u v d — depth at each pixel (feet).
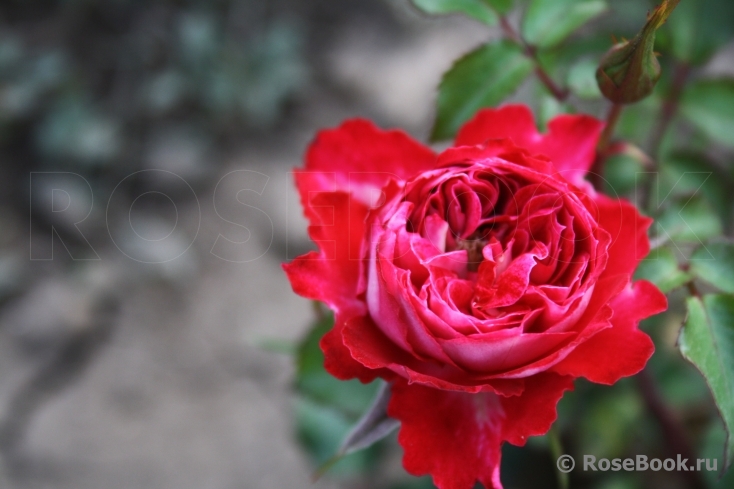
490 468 0.88
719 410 0.93
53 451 1.95
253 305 2.17
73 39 2.56
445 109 1.08
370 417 0.93
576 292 0.86
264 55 2.47
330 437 1.44
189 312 2.18
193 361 2.11
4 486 1.90
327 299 0.90
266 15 2.56
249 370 2.09
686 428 1.42
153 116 2.46
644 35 0.91
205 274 2.23
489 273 0.88
